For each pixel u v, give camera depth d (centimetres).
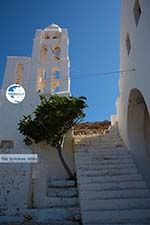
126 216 764
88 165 1080
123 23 1126
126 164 1081
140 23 825
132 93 1027
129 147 1143
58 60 1873
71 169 1296
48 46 1942
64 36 2020
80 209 827
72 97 1377
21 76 1755
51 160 1322
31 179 935
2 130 1460
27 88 1620
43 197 910
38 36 1980
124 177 988
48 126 1286
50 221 805
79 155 1186
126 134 1182
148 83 748
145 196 871
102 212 768
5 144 1427
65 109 1305
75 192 983
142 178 1012
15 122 1489
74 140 1389
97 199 845
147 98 766
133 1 917
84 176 999
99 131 1616
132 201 826
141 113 1114
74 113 1304
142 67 818
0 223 788
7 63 1770
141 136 1116
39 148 1355
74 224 776
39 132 1298
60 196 971
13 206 855
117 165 1072
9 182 896
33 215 823
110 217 761
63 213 830
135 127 1130
